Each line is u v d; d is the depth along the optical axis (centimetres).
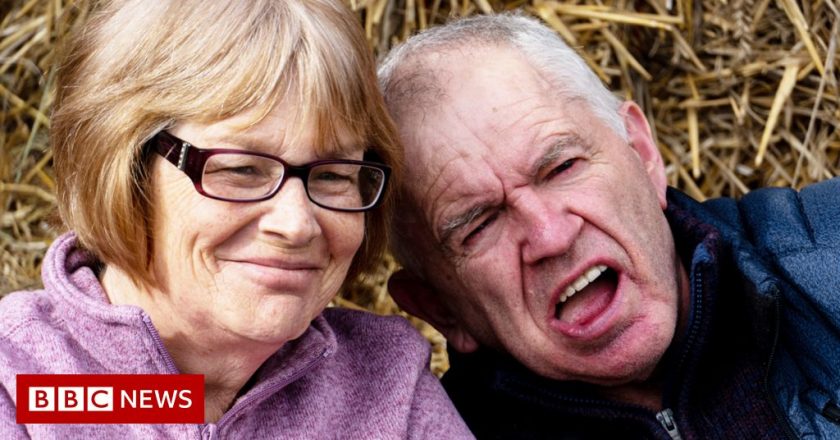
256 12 135
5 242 273
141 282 144
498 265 181
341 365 170
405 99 185
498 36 188
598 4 256
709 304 175
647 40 261
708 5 255
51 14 263
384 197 157
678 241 192
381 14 250
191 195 134
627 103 202
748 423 175
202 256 137
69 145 142
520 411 197
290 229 134
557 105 180
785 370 177
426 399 169
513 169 176
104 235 140
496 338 195
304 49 135
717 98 261
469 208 179
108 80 137
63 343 144
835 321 178
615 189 179
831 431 169
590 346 179
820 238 189
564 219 175
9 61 266
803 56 251
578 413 186
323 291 148
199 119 132
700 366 181
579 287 179
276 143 134
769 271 178
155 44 135
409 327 178
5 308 152
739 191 267
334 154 141
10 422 137
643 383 192
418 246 192
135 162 136
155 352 140
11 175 272
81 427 139
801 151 253
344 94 139
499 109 178
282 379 152
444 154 179
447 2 257
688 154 266
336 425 160
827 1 245
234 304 138
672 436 180
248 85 131
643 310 179
